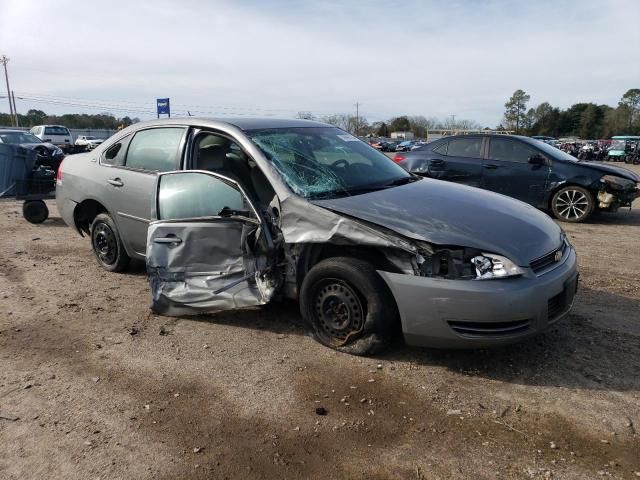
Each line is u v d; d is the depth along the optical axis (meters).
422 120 111.12
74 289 5.40
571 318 4.53
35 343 4.17
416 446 2.87
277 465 2.73
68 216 6.17
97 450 2.86
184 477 2.65
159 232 4.46
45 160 9.34
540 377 3.56
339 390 3.43
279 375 3.63
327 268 3.80
